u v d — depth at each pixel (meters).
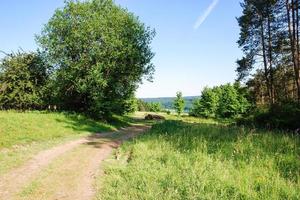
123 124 36.19
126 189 8.38
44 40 33.88
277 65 30.78
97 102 32.53
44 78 36.91
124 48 33.34
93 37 32.44
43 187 8.82
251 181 8.30
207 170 9.38
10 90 35.62
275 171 9.38
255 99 34.88
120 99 36.09
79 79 32.53
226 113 67.44
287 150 11.91
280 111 22.78
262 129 21.00
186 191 7.63
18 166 11.04
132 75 36.03
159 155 12.05
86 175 10.29
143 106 111.31
